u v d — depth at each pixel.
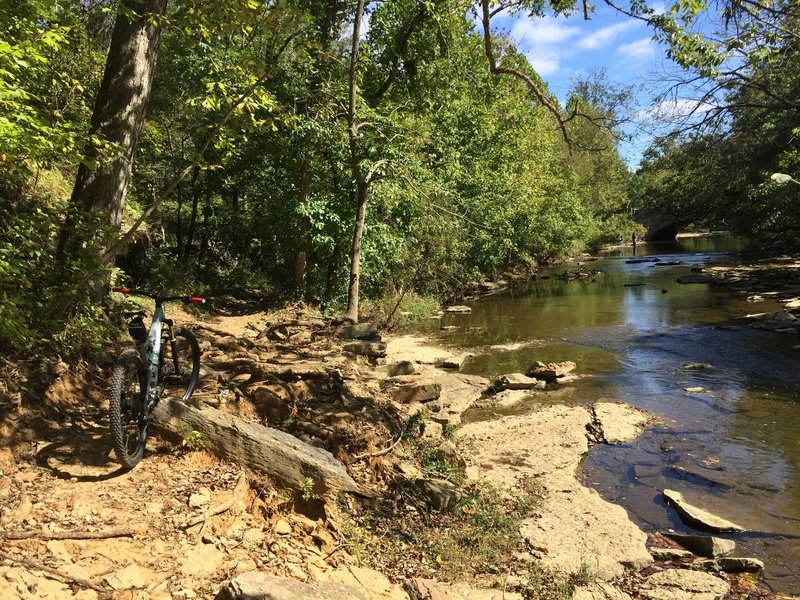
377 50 18.89
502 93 21.12
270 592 3.11
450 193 16.03
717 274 27.12
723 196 34.88
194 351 5.82
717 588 4.68
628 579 4.82
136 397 4.48
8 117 4.73
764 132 20.03
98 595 3.14
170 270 14.95
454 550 4.86
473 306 23.22
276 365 7.18
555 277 33.25
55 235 5.88
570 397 10.22
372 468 5.74
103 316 6.55
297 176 16.77
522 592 4.44
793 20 9.28
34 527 3.54
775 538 5.53
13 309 4.61
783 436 8.03
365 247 15.71
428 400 8.73
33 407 4.92
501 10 7.43
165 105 18.70
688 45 7.43
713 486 6.68
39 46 5.47
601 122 9.80
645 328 16.38
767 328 14.95
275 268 23.14
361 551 4.43
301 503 4.62
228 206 24.00
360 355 10.17
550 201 35.34
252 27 6.35
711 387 10.48
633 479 6.95
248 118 7.61
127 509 3.92
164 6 6.83
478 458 7.36
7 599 2.89
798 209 29.42
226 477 4.56
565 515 5.80
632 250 54.50
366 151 14.91
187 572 3.47
